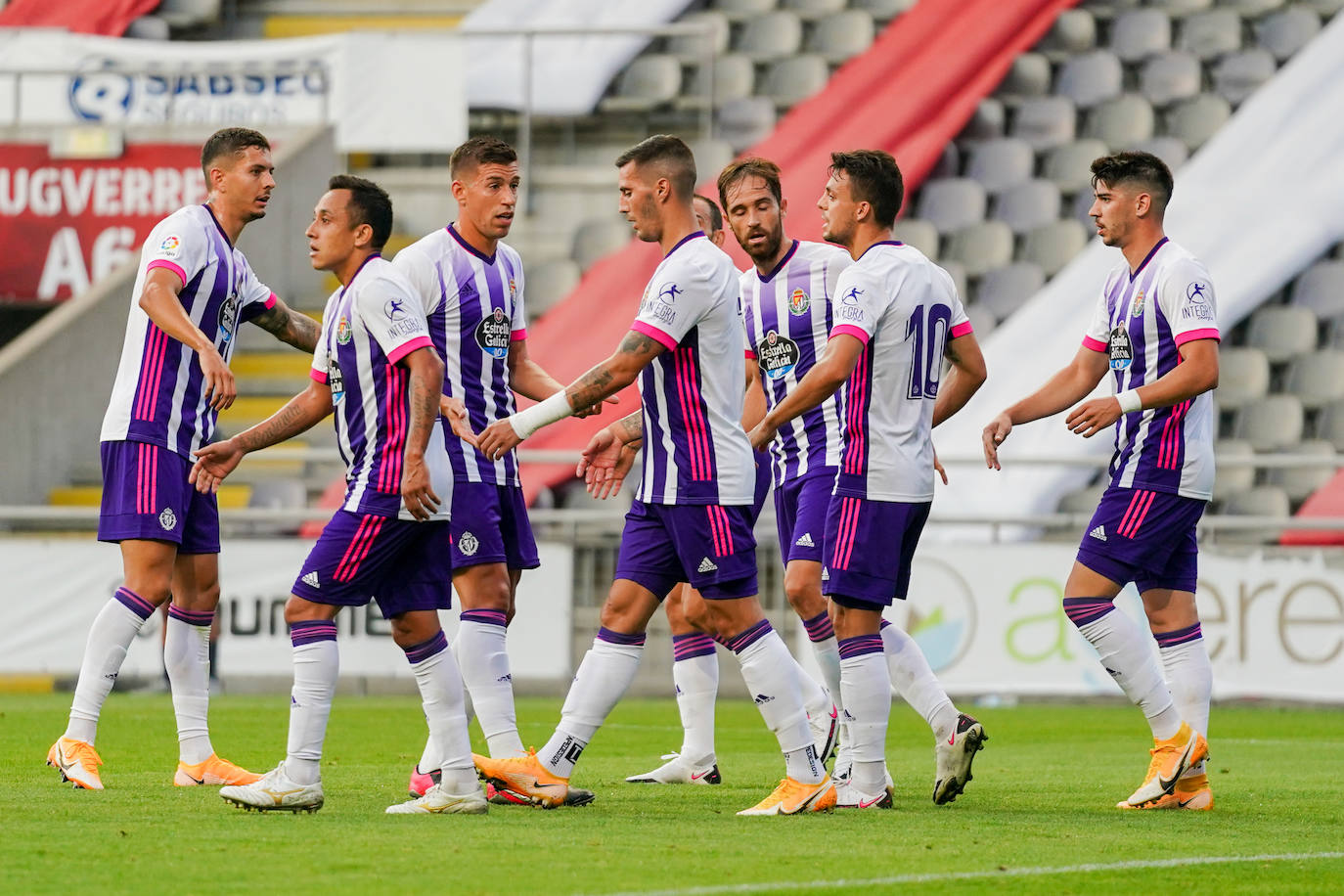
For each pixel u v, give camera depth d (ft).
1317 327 184.24
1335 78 207.51
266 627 137.49
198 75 187.73
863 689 59.93
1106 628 62.90
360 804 59.77
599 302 183.52
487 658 61.11
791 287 68.28
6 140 184.44
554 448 165.78
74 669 138.10
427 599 56.18
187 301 66.39
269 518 138.92
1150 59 213.66
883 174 59.72
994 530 137.28
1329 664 130.11
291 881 41.93
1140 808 62.18
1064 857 48.42
